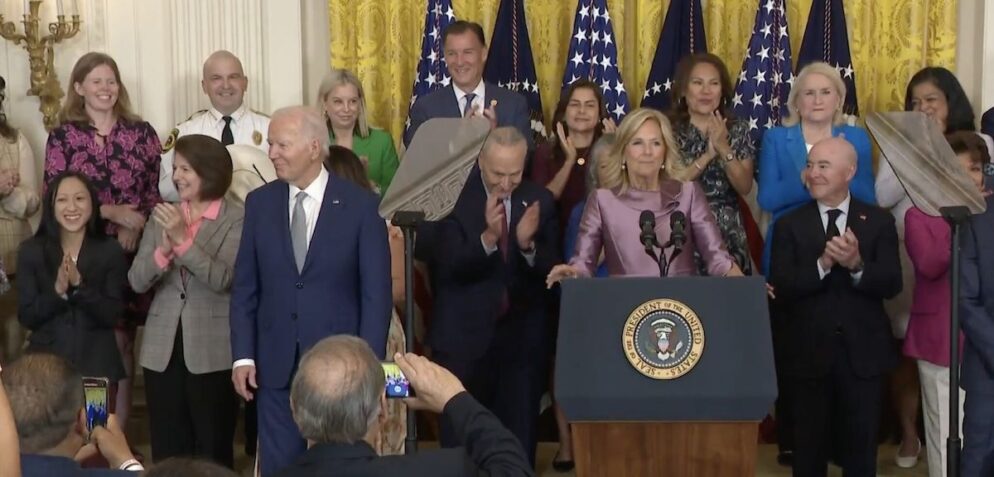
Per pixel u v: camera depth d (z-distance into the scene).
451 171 4.01
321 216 4.35
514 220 5.06
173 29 6.47
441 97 5.95
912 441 5.70
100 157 5.79
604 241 4.51
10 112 6.35
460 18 6.59
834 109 5.47
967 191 4.07
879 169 5.82
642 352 3.74
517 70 6.47
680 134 5.56
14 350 6.15
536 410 5.16
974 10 6.50
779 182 5.46
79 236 5.29
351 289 4.37
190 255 4.88
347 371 2.83
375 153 6.03
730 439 3.75
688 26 6.39
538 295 5.12
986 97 6.41
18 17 6.25
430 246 5.02
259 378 4.37
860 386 4.82
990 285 4.38
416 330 5.99
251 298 4.41
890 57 6.50
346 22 6.55
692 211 4.49
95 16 6.41
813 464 4.91
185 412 5.12
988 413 4.41
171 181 5.77
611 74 6.36
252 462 5.86
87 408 3.29
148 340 5.09
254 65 6.55
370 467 2.79
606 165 4.59
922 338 5.19
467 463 2.81
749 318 3.76
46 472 2.80
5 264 5.99
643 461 3.78
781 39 6.36
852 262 4.70
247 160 5.50
